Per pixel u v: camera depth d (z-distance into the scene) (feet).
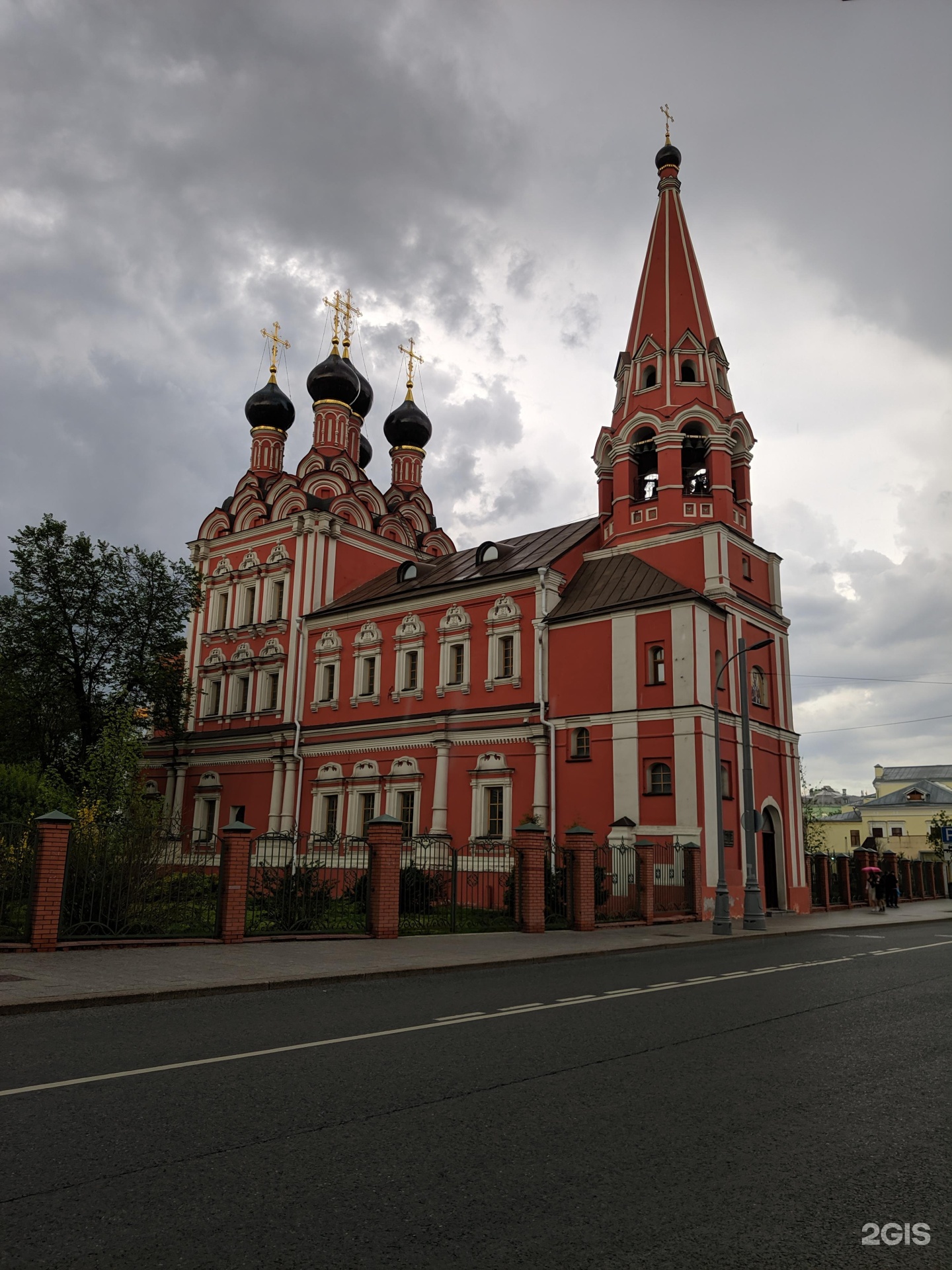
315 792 129.29
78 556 126.93
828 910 118.62
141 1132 20.49
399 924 68.64
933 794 277.64
